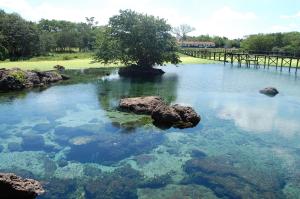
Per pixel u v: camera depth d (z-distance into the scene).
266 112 22.61
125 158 14.32
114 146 15.65
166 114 18.95
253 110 23.14
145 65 45.25
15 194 10.58
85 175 12.68
